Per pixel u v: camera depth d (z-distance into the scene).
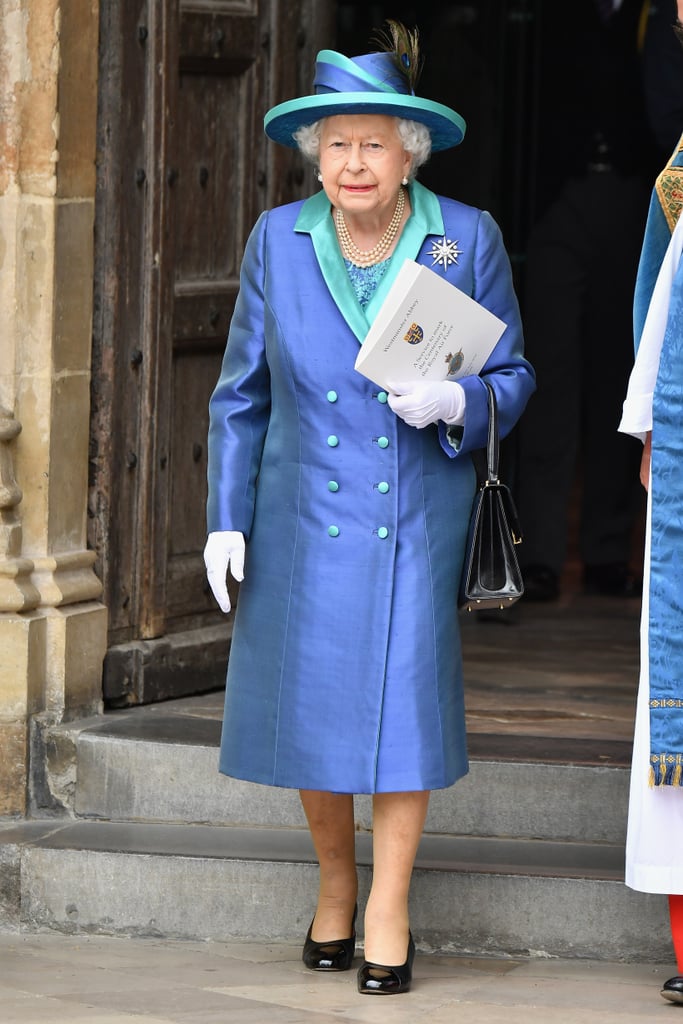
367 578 10.50
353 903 11.38
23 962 11.52
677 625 10.55
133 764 13.09
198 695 14.84
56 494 13.60
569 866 11.93
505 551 10.51
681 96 17.03
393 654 10.48
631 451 19.81
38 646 13.39
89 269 13.74
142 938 12.16
